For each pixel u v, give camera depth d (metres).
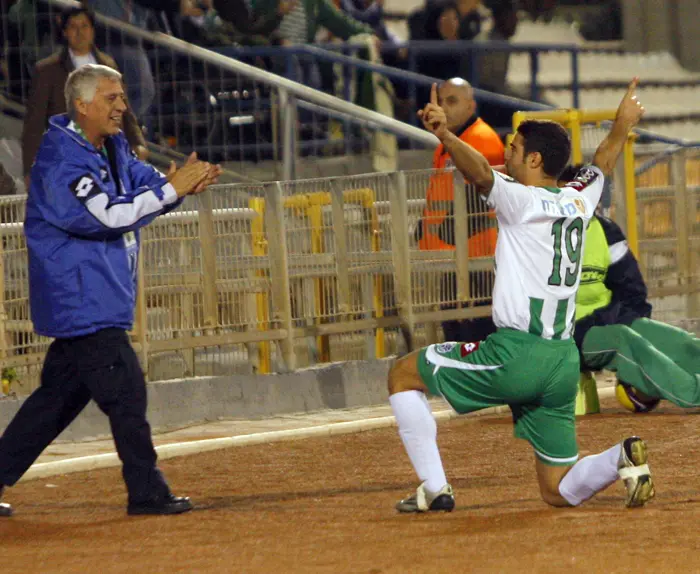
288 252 39.97
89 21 42.75
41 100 42.56
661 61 91.94
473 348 23.83
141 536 23.31
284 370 40.00
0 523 24.92
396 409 24.44
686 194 46.84
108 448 34.28
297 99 57.53
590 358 36.88
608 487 26.56
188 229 37.91
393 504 25.66
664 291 46.19
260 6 59.81
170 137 54.16
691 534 21.80
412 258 41.66
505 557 20.44
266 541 22.42
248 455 32.56
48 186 24.70
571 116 42.94
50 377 25.77
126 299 25.52
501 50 68.31
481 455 31.38
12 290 35.22
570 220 23.58
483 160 23.14
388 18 85.00
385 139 58.56
